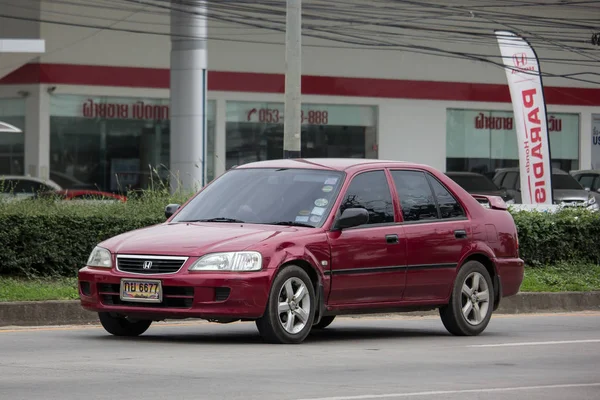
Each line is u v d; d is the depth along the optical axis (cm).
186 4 6494
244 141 8406
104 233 3247
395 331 2591
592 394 1587
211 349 2052
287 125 3766
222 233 2133
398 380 1695
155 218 3328
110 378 1650
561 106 9388
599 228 4066
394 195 2362
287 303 2120
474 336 2480
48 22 7512
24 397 1464
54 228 3183
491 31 8681
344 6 8231
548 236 3959
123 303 2102
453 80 9044
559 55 9150
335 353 2042
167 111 8081
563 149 9594
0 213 3144
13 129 5038
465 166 9181
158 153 8075
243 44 8319
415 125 8969
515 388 1633
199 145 6594
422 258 2359
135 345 2117
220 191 2364
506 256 2569
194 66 6588
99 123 7888
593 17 8894
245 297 2047
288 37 3772
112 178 7956
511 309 3350
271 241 2100
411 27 8406
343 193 2269
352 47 8706
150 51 7981
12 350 2020
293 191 2292
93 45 7806
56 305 2681
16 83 7731
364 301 2259
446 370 1836
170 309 2050
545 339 2423
